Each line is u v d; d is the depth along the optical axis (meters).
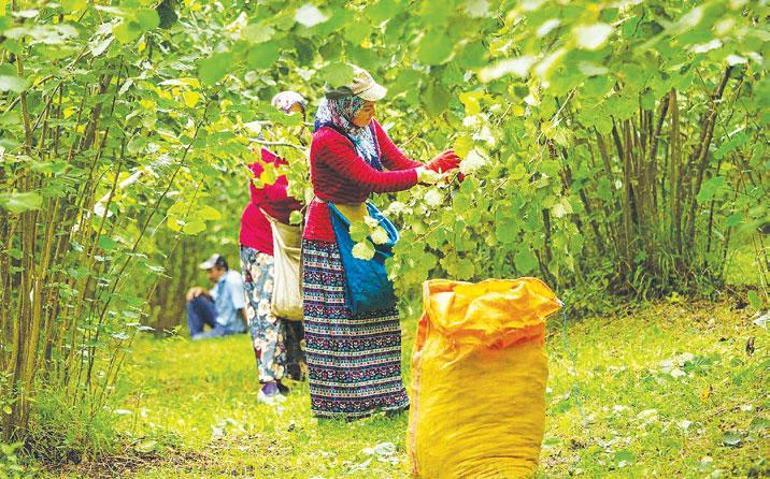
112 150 7.85
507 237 7.24
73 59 7.44
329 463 7.62
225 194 19.48
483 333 6.09
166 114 8.47
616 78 5.50
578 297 12.08
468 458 6.12
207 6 8.81
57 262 7.94
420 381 6.36
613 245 12.14
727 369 8.30
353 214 9.02
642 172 11.80
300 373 11.64
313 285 9.12
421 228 7.50
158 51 8.52
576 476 6.37
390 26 5.22
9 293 7.82
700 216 11.68
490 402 6.13
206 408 10.78
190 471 7.68
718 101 10.01
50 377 7.96
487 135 6.96
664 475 6.11
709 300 11.23
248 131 8.58
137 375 13.28
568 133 7.19
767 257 10.23
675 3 6.66
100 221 8.26
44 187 7.00
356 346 9.12
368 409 9.15
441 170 8.26
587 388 8.66
